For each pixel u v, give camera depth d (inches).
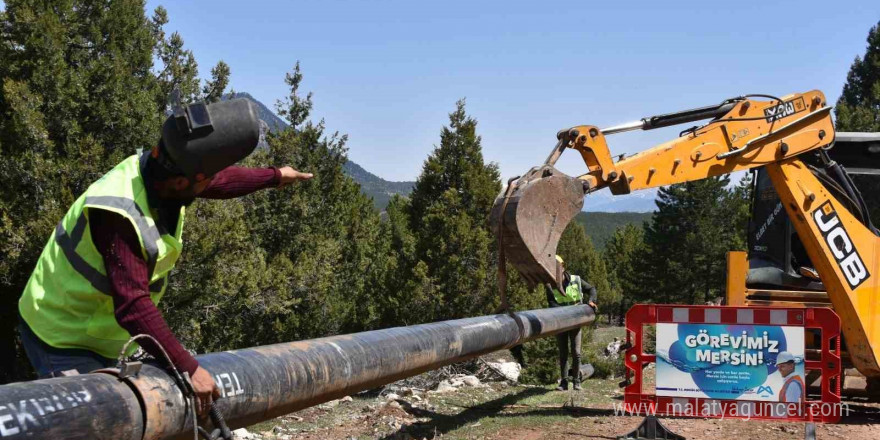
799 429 273.1
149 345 104.6
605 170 259.0
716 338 248.2
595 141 258.7
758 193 350.0
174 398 106.4
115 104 497.4
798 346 242.2
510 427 281.0
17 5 469.7
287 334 641.6
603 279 1879.9
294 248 749.3
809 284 327.9
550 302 386.0
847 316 297.1
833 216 297.0
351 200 1015.6
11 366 487.8
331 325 693.9
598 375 534.9
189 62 602.2
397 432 268.8
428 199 676.1
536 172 238.1
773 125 290.4
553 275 234.8
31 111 444.8
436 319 605.9
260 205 723.4
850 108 1042.1
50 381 97.4
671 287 1835.6
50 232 433.4
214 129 104.5
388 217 1307.8
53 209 442.0
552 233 237.1
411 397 366.0
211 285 515.8
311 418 329.7
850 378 324.2
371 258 933.2
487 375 574.9
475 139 672.4
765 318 244.5
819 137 298.5
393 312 616.4
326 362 151.6
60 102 470.3
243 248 574.6
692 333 250.2
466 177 650.2
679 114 280.7
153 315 103.3
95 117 496.4
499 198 235.5
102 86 495.5
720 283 1828.2
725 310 247.6
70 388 96.8
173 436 107.6
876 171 342.6
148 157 109.0
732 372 246.5
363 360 166.4
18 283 452.1
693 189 1804.9
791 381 242.5
